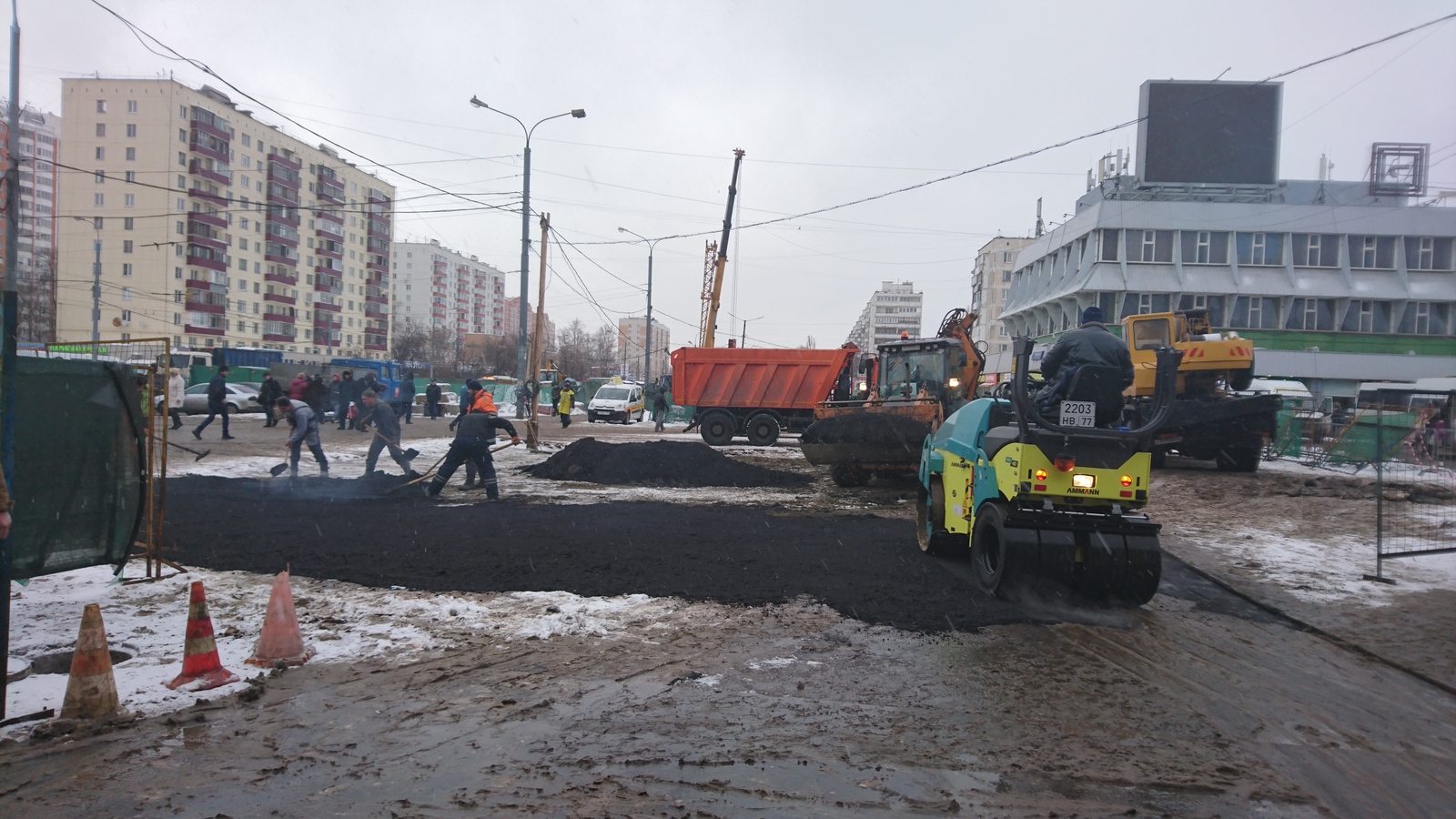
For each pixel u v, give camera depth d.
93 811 3.18
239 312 68.88
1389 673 5.20
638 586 6.71
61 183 59.38
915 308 160.88
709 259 35.50
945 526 7.95
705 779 3.51
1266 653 5.52
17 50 6.88
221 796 3.30
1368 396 27.95
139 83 58.78
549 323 133.12
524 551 7.97
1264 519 11.08
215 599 6.14
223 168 63.94
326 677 4.63
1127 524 6.24
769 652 5.20
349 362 41.97
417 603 6.10
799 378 24.17
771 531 9.40
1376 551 9.03
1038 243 50.53
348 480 12.80
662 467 14.59
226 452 17.09
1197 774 3.70
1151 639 5.73
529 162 24.91
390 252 93.75
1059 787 3.53
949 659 5.18
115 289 59.62
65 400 5.83
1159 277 41.78
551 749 3.77
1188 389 16.86
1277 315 42.06
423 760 3.65
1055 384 6.68
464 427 11.41
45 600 6.07
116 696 4.09
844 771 3.61
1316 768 3.82
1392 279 42.03
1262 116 42.06
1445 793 3.62
